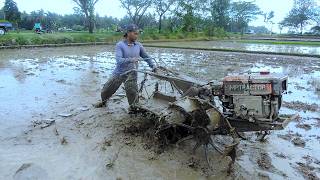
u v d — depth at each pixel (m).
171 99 6.25
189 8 45.16
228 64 16.56
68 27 78.88
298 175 4.95
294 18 93.38
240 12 78.12
